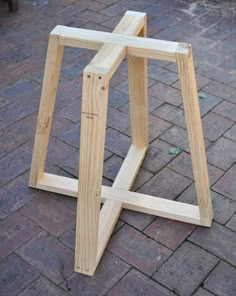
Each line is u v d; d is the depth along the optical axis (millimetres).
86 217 1698
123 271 1782
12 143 2344
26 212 2004
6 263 1807
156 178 2166
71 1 3537
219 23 3291
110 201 1996
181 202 2047
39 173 2074
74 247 1869
